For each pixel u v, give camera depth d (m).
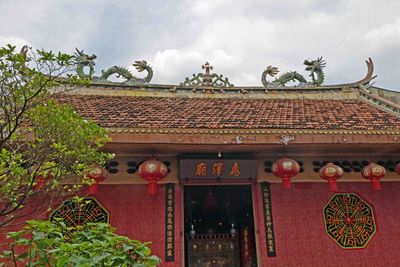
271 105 13.70
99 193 10.03
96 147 7.09
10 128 5.14
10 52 4.78
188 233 14.65
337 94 15.34
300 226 10.25
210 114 11.33
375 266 10.08
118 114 10.83
